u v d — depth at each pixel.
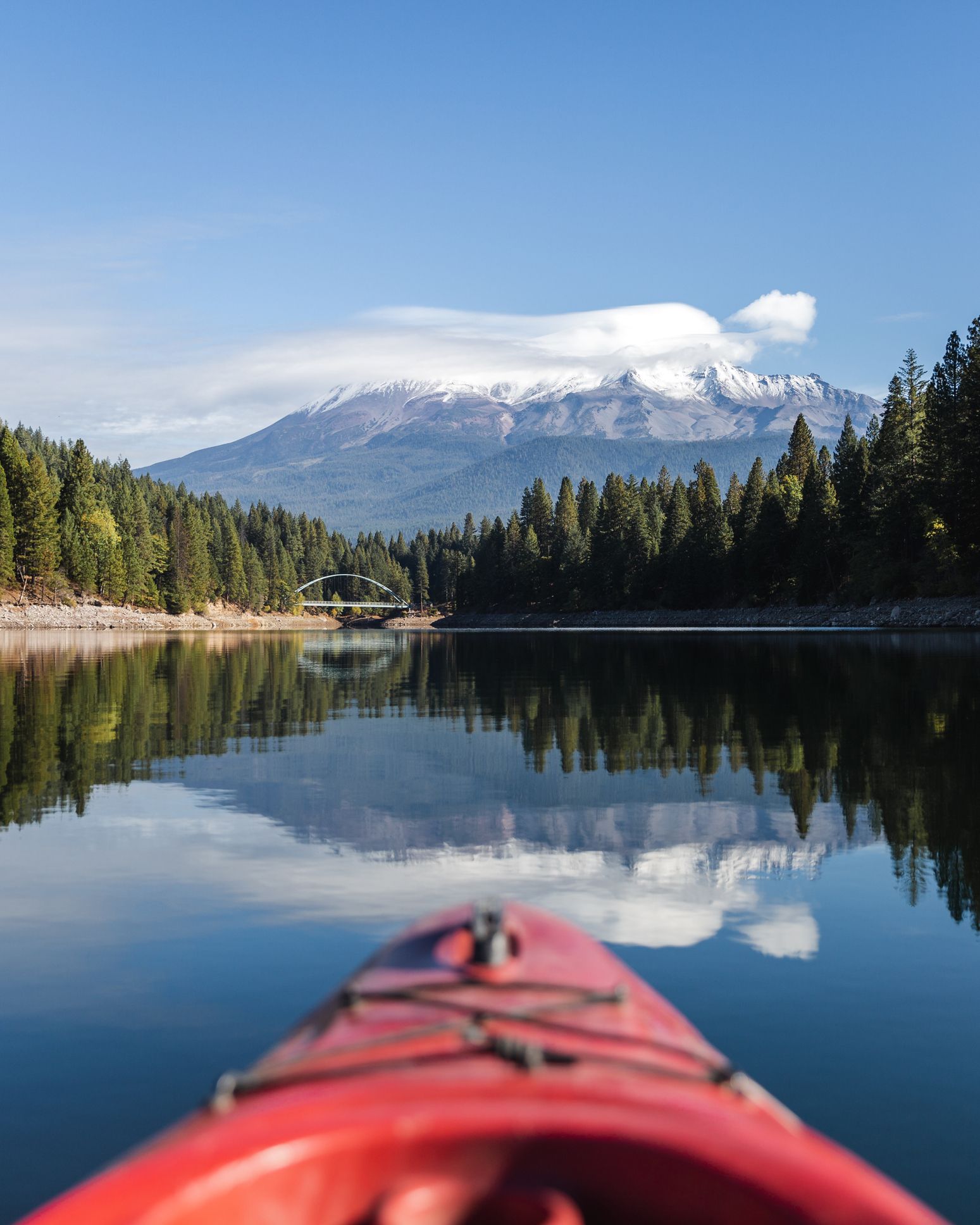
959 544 72.75
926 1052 5.14
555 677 29.95
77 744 15.88
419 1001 3.30
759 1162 2.34
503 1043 2.84
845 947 6.60
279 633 114.06
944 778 12.09
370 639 86.56
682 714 19.20
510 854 8.95
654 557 125.44
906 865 8.46
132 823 10.27
